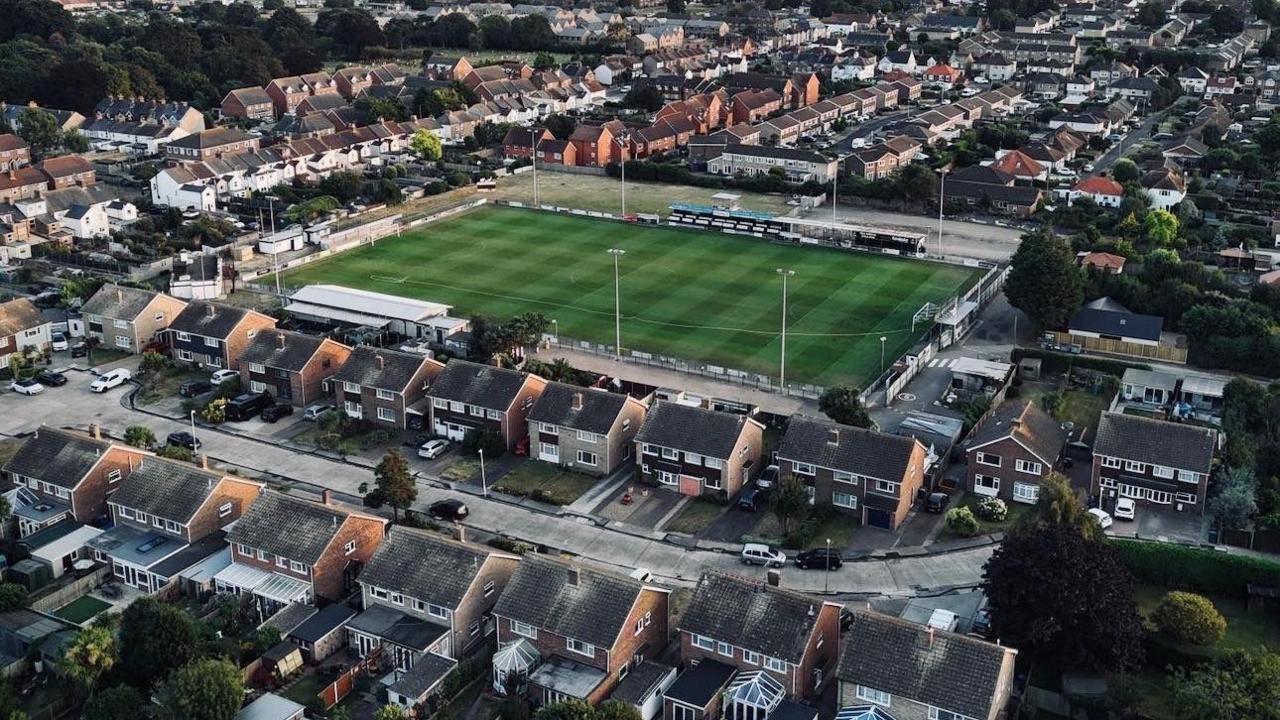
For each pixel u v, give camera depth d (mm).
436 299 186625
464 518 122750
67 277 197500
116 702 88312
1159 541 116375
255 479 130500
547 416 133750
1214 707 84438
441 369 145375
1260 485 123125
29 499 120688
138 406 149625
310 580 104312
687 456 126688
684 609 106125
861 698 87812
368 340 165625
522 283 193750
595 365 160125
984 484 126812
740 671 93312
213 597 106625
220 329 157625
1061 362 159000
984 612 102938
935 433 135000
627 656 95250
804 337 170125
